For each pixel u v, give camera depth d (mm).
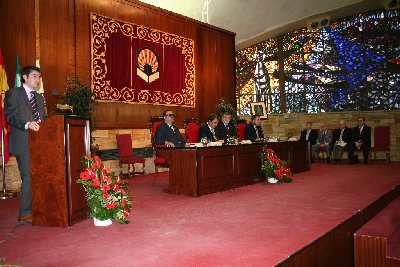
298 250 2400
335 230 2986
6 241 2705
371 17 10703
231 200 4332
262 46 12445
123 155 6867
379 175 6570
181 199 4473
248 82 12688
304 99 11711
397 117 10102
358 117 9758
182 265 2139
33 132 3201
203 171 4785
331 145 9609
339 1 10234
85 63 6637
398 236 3252
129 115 7398
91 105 6676
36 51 5906
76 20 6492
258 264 2139
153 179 6230
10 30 5613
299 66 11789
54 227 3137
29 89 3510
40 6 5988
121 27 7207
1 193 5219
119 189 3242
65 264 2195
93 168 3203
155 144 6062
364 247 3232
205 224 3148
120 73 7176
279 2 10242
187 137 6711
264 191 4961
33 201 3215
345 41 11109
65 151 3133
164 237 2760
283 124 11695
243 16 10477
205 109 9234
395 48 10391
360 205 3854
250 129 7512
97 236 2830
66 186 3129
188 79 8695
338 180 5965
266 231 2871
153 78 7836
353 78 10984
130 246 2545
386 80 10523
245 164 5625
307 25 11039
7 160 5117
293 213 3520
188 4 9055
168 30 8281
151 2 8305
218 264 2146
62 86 6270
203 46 9234
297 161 7152
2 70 5199
